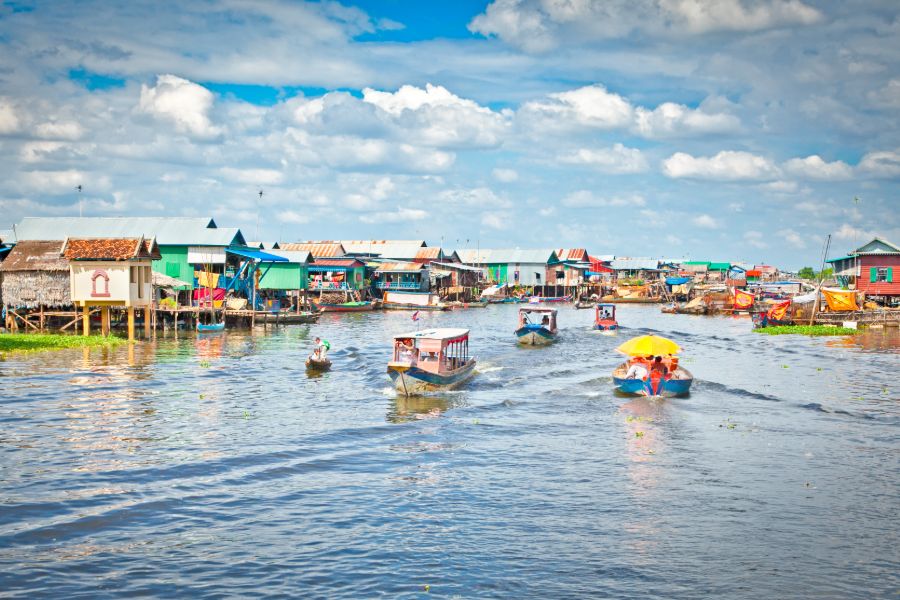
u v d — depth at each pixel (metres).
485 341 63.59
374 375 44.03
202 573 17.66
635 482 24.11
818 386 40.50
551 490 23.38
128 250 57.75
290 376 43.53
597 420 32.47
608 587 17.17
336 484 23.77
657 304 136.38
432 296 107.81
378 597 16.64
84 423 30.86
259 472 24.70
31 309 61.12
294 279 91.19
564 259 155.12
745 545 19.39
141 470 24.66
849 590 17.12
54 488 22.84
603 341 64.31
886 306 85.75
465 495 22.88
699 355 54.56
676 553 18.91
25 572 17.52
